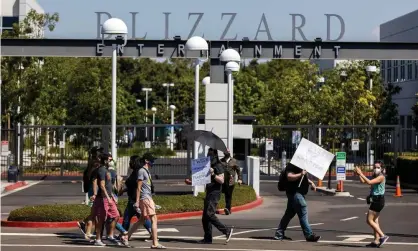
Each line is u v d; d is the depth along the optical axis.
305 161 18.36
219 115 32.56
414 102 61.91
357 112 53.31
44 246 17.67
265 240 19.16
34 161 48.19
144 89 85.75
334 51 34.66
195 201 25.25
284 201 31.19
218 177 18.22
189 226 22.11
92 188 18.19
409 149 62.00
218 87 32.56
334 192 34.16
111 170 18.98
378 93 57.62
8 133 47.50
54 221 21.39
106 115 65.12
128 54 33.88
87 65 64.25
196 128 29.56
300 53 34.62
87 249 17.25
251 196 29.14
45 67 47.78
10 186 37.34
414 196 33.94
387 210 27.62
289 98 56.75
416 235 20.59
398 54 34.56
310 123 54.94
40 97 48.22
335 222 23.77
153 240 17.44
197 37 28.83
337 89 55.88
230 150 31.67
